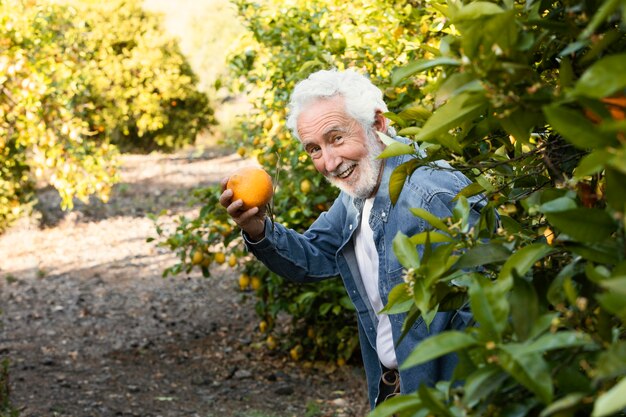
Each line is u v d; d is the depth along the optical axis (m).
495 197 1.93
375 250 2.49
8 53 5.77
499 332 1.07
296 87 2.41
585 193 1.25
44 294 8.15
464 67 1.09
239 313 7.44
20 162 7.60
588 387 1.04
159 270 9.10
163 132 16.64
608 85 0.85
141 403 5.21
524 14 1.24
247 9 5.30
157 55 14.58
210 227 5.22
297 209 5.05
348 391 5.39
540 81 1.14
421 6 4.18
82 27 7.35
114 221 11.52
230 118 18.62
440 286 1.33
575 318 1.12
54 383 5.55
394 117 1.57
